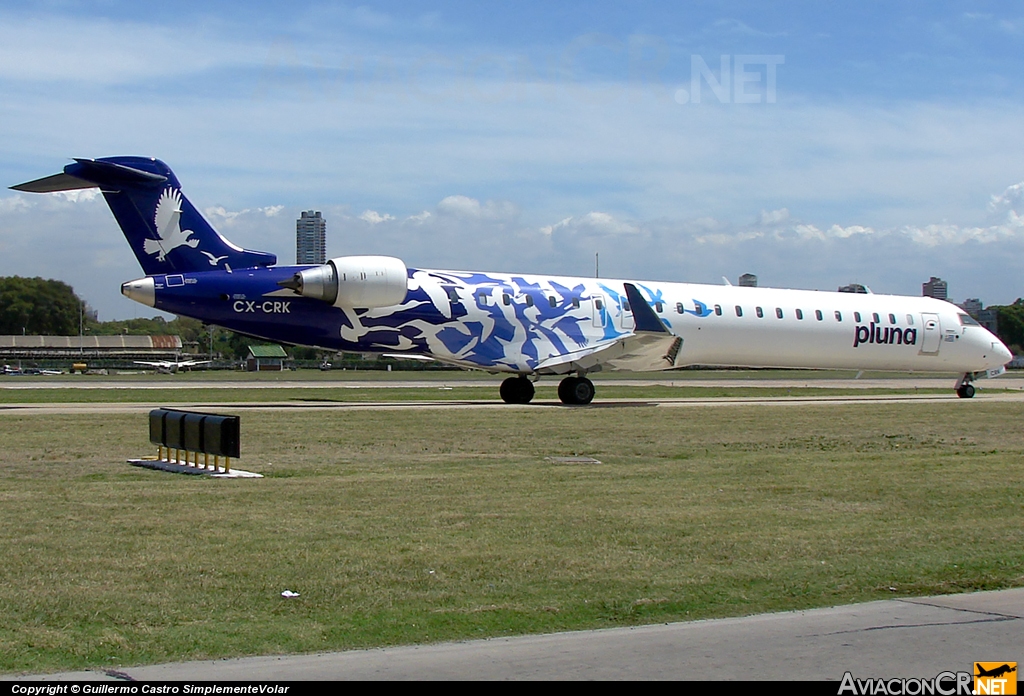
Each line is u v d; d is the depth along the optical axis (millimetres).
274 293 27781
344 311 28422
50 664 6332
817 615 7629
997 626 7281
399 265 28562
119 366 84875
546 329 30562
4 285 110500
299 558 9094
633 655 6578
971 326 36500
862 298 35500
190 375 67938
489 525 10734
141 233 27078
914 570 9078
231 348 124312
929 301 36719
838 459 17125
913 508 12180
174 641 6789
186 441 15328
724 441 20188
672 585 8430
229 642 6797
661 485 13773
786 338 33875
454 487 13375
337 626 7191
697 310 32781
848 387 47500
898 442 20375
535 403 31531
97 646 6664
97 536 9906
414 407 28609
